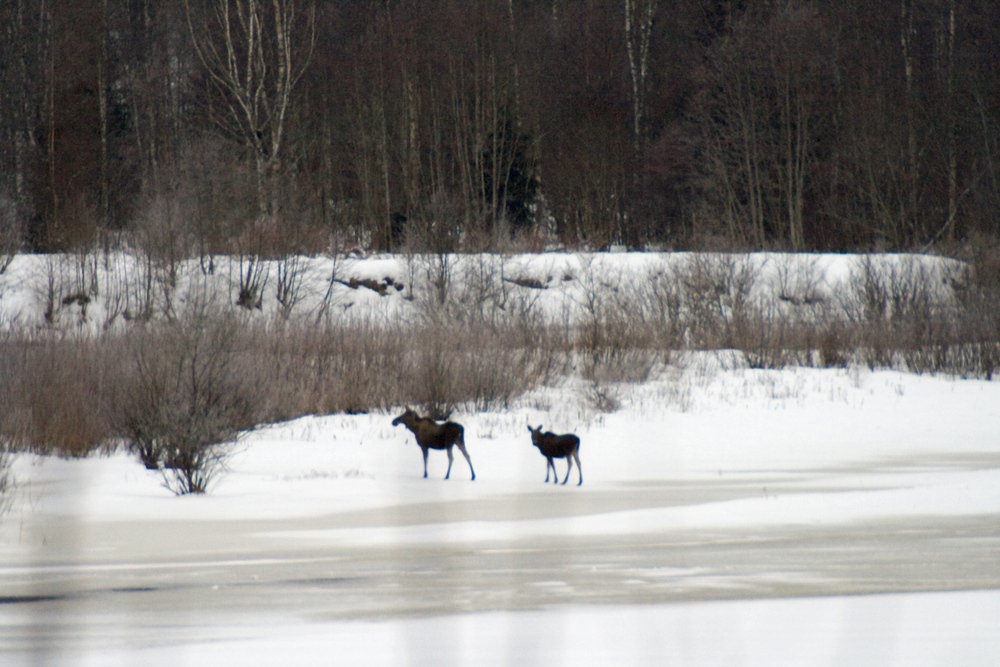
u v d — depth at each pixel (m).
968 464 49.09
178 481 39.94
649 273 102.44
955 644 20.72
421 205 136.75
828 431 59.41
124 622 22.42
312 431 57.78
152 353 47.16
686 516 35.06
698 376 76.88
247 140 125.38
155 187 108.38
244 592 24.94
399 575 26.50
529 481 43.44
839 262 110.69
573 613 23.17
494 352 71.69
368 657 20.08
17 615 23.12
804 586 25.47
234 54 132.88
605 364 75.12
